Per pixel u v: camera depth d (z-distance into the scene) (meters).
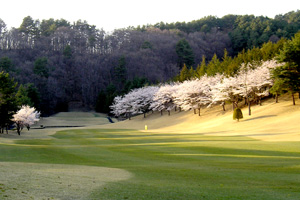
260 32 192.50
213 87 75.19
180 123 77.50
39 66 144.88
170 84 110.19
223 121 62.72
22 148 30.42
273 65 66.88
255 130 46.47
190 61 172.25
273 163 18.45
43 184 12.08
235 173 15.50
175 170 16.73
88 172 16.06
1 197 9.74
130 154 25.28
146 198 10.48
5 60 130.75
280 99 65.88
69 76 163.25
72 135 59.94
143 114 109.94
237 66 80.44
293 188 12.14
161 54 190.38
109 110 131.88
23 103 93.56
